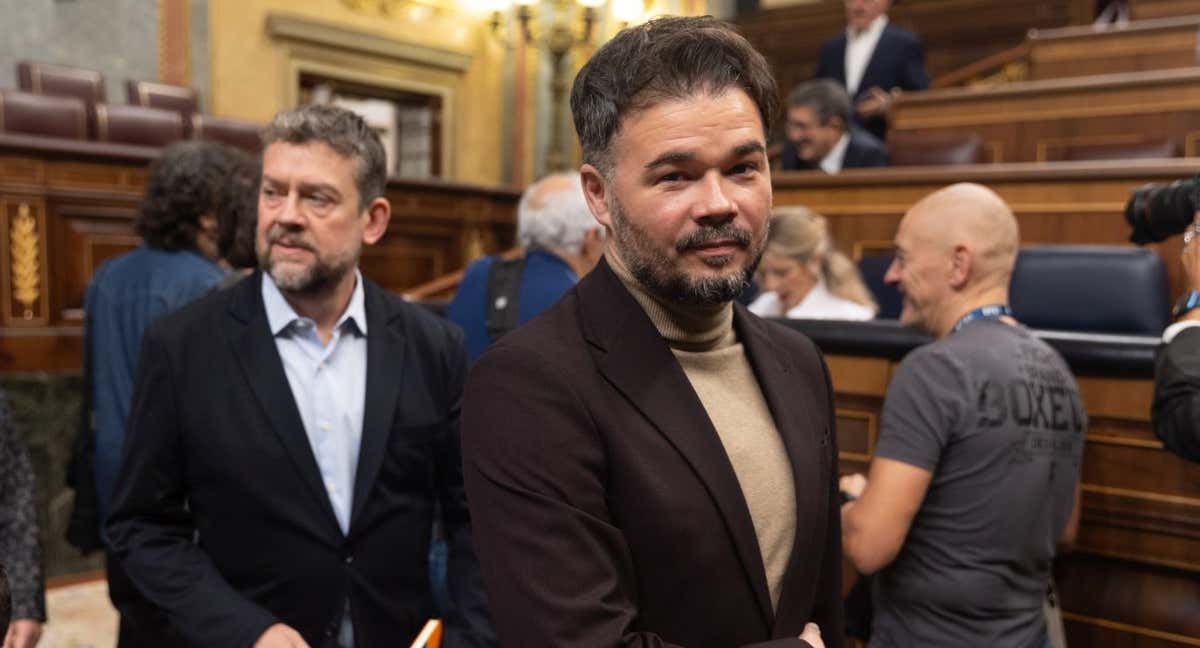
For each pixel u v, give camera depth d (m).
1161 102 4.76
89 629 3.37
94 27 6.96
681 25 0.98
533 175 9.66
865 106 5.64
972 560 1.47
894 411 1.53
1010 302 2.67
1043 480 1.48
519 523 0.93
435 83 9.05
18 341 4.77
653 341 1.02
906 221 1.69
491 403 0.97
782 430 1.08
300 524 1.53
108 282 2.36
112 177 5.08
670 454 0.98
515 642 0.91
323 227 1.56
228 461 1.52
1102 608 1.73
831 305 3.06
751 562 0.99
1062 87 5.00
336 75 8.39
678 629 0.97
